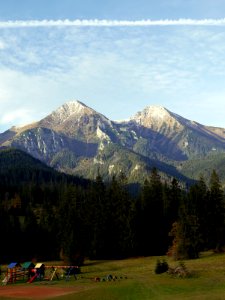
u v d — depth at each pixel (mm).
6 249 116375
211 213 97188
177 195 111688
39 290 50125
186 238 84875
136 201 112250
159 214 109438
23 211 168625
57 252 115062
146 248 106562
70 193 116000
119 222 106188
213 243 97125
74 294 43750
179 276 53094
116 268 79062
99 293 43062
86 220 107812
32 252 118875
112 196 110062
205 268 59906
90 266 87125
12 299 43312
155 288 44812
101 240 105312
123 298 40094
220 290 41594
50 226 120062
